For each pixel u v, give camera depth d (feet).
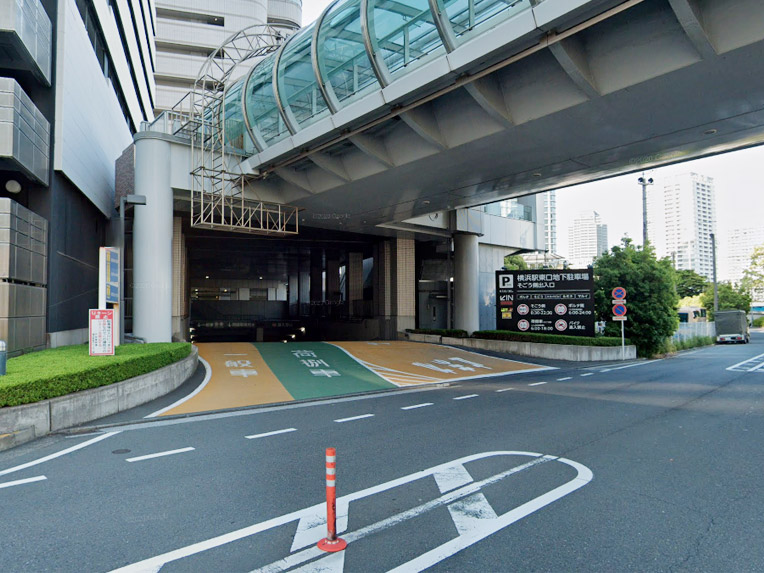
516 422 31.96
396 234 102.78
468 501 18.26
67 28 57.26
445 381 53.62
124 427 31.30
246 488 19.80
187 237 101.55
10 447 25.94
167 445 26.61
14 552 14.37
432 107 51.39
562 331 83.10
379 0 45.19
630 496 18.74
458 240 106.52
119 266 51.06
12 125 44.73
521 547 14.57
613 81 39.34
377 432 29.43
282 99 56.70
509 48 38.19
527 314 85.40
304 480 20.75
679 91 39.52
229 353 68.33
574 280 83.05
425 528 15.93
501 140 49.70
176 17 200.54
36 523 16.42
